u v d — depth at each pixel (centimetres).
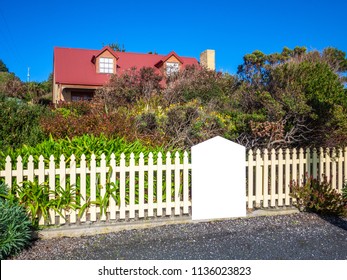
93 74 2278
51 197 500
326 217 577
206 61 2364
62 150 562
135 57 2536
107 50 2295
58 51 2403
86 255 415
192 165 559
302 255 411
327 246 443
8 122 787
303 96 797
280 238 471
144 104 1105
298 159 627
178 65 2334
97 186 523
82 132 748
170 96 1215
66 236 477
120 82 1442
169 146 806
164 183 584
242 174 578
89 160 533
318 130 834
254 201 623
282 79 864
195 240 464
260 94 867
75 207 503
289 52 1686
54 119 816
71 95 2223
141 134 818
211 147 566
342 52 1462
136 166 536
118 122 782
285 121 822
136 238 472
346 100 823
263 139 822
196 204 552
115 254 418
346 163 661
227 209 564
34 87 2489
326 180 614
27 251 424
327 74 838
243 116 852
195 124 877
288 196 617
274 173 614
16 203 446
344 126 817
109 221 521
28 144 734
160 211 549
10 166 473
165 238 471
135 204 538
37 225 480
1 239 392
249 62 1584
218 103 1135
